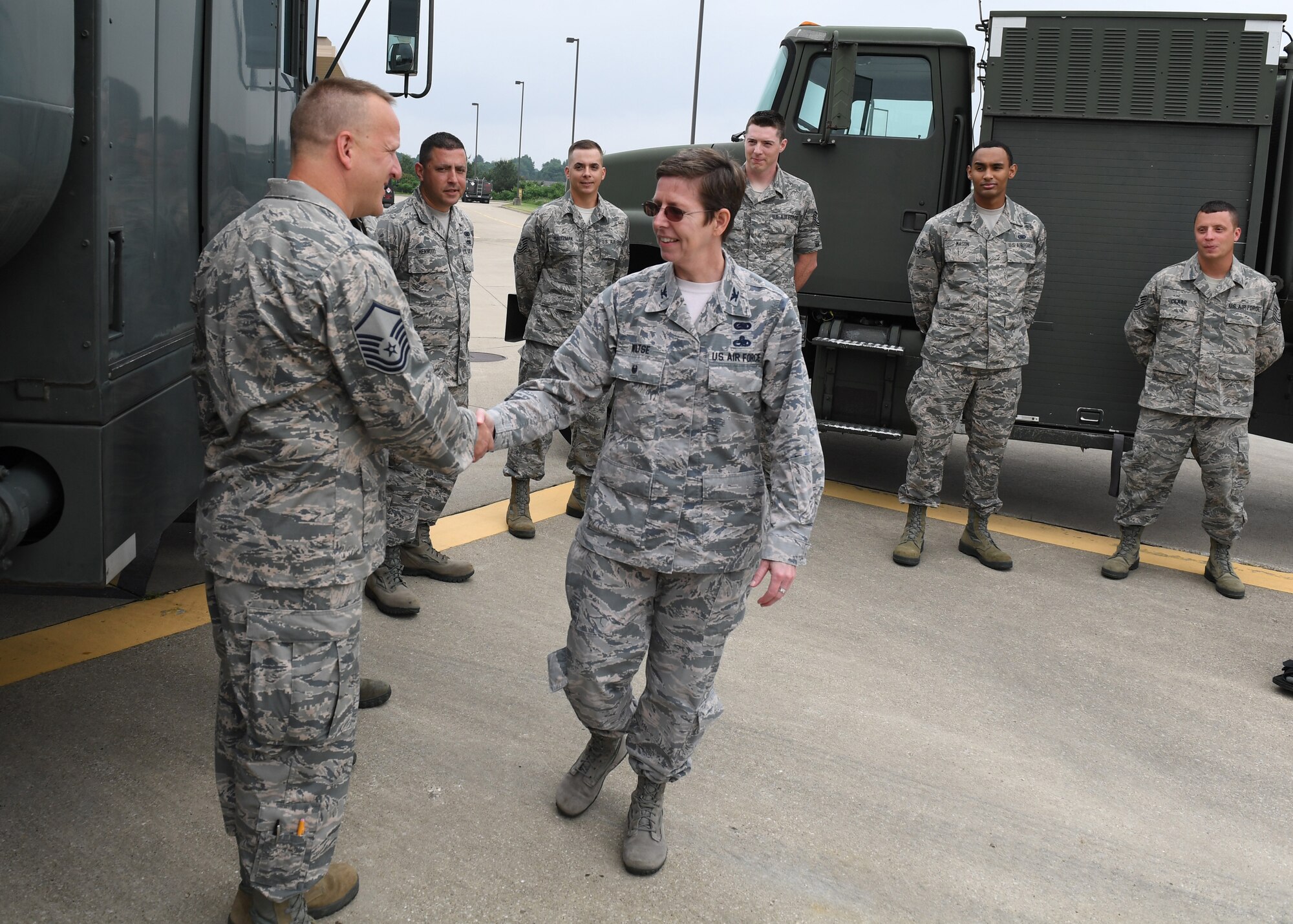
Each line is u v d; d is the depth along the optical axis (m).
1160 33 5.13
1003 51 5.35
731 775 2.93
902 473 6.76
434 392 1.95
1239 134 5.13
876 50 5.73
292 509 1.86
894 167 5.76
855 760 3.07
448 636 3.72
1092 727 3.42
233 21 3.19
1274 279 5.14
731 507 2.30
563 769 2.90
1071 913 2.45
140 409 2.49
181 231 2.78
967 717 3.42
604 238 4.92
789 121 5.91
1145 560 5.28
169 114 2.62
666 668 2.40
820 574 4.73
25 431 2.18
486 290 16.03
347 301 1.80
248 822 1.94
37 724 2.89
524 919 2.26
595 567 2.34
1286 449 8.57
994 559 4.98
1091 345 5.44
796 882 2.48
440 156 3.85
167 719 2.97
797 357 2.28
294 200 1.89
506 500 5.54
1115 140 5.27
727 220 2.23
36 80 1.89
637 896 2.38
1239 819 2.92
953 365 4.85
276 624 1.87
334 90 1.93
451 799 2.70
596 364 2.33
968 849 2.67
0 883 2.23
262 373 1.83
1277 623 4.49
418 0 3.90
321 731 1.93
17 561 2.21
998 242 4.78
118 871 2.31
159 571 4.14
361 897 2.29
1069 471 7.15
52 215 2.11
